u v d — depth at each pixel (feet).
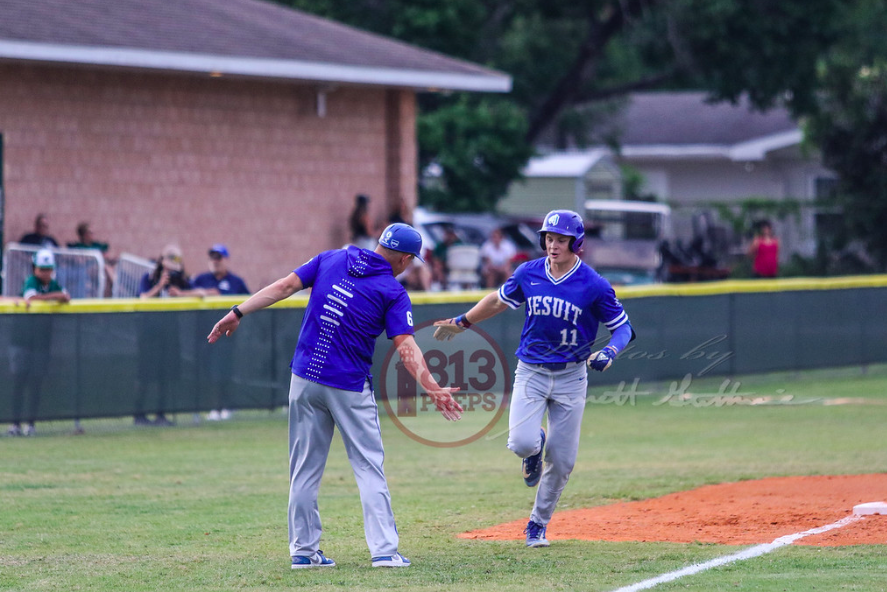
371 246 200.44
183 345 136.46
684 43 354.54
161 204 191.72
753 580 63.62
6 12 176.65
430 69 213.46
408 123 218.79
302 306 144.66
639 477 103.86
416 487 99.76
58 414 129.29
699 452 120.37
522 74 392.27
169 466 109.70
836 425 140.87
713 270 293.64
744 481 101.09
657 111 488.85
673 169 449.89
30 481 101.09
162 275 151.53
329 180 210.59
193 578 65.46
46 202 180.04
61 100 180.75
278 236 205.05
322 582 63.77
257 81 200.13
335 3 317.83
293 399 67.56
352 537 78.54
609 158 395.34
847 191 323.37
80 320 129.90
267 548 74.64
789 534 77.46
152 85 189.78
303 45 205.05
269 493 95.96
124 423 135.23
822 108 327.47
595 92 393.29
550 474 74.18
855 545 73.67
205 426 137.59
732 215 365.40
